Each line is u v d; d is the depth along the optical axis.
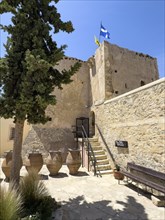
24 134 12.66
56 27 4.57
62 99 11.41
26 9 4.21
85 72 12.64
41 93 3.90
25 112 3.88
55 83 4.58
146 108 5.83
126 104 7.09
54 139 10.55
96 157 8.35
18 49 4.22
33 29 4.14
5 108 3.96
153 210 4.06
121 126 7.37
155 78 12.18
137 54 11.67
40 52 3.88
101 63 10.33
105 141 8.77
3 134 12.42
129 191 5.36
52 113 10.95
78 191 5.33
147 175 5.55
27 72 3.71
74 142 11.02
